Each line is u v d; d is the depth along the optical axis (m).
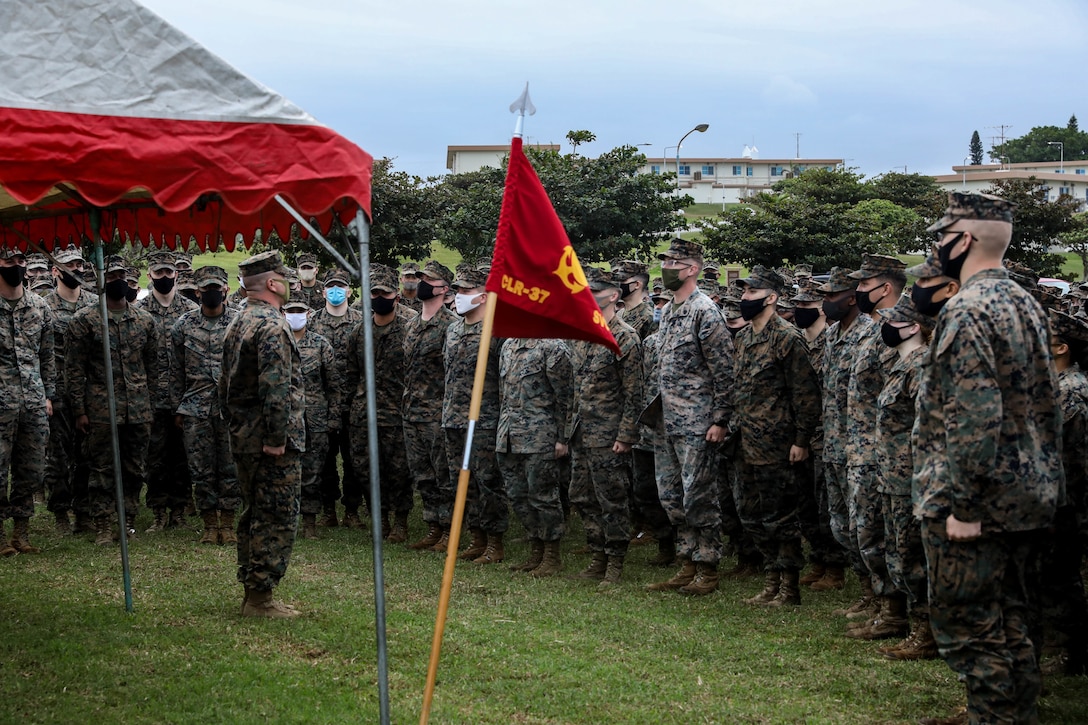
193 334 9.18
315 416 9.48
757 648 6.01
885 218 34.75
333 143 4.71
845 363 6.82
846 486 6.81
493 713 4.87
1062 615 5.46
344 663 5.63
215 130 4.55
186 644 5.90
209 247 6.63
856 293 6.67
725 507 8.40
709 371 7.38
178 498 9.78
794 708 4.98
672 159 76.44
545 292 4.72
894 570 5.89
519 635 6.19
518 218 4.70
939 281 4.96
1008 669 4.16
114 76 4.46
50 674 5.35
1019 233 25.45
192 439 8.98
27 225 7.30
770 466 7.16
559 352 8.04
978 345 4.04
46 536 9.29
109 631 6.12
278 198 4.64
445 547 9.18
